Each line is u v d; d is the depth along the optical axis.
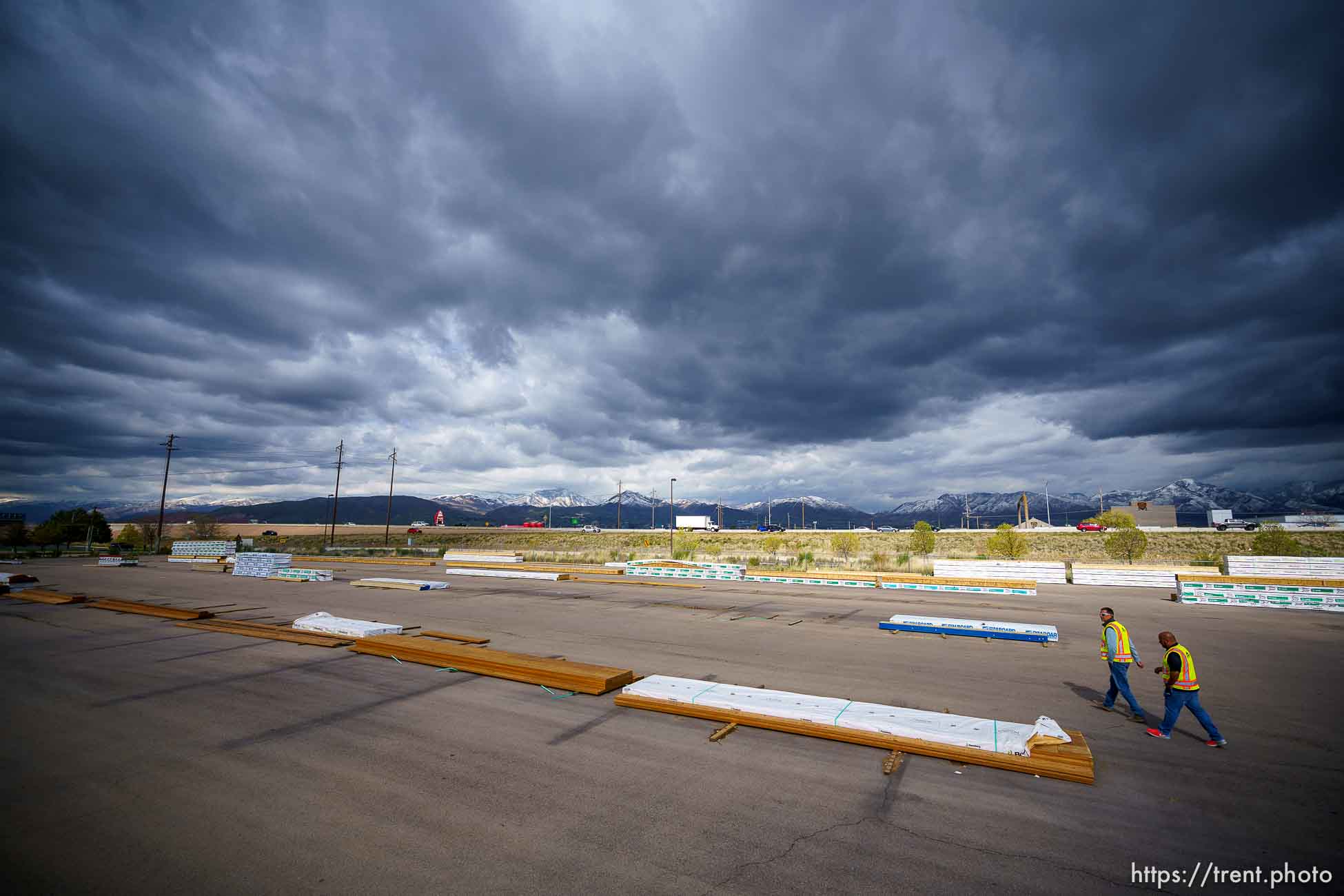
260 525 134.12
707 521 106.38
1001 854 5.59
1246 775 7.46
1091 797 6.80
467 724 9.22
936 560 44.06
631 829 6.02
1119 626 9.87
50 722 9.36
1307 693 11.30
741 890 4.97
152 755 8.00
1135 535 44.94
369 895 4.91
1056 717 9.73
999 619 20.19
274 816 6.30
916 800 6.72
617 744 8.43
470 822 6.16
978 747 7.73
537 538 91.69
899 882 5.10
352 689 11.16
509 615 20.34
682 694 9.89
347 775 7.37
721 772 7.46
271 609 21.95
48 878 5.18
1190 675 8.68
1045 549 66.25
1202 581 25.03
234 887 5.04
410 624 18.48
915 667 13.06
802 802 6.66
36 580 31.11
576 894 4.91
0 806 6.57
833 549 59.44
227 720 9.45
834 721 8.58
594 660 13.66
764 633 17.06
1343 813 6.46
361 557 55.00
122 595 26.31
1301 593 23.66
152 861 5.45
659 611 21.39
